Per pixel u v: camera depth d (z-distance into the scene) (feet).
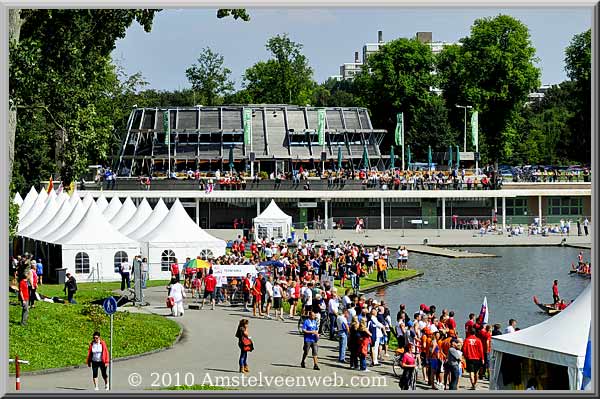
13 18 129.59
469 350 99.76
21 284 116.57
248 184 339.57
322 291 137.80
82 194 327.06
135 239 208.74
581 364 81.46
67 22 158.81
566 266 250.98
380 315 120.57
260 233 280.10
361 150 409.28
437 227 340.39
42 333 114.11
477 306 179.42
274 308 154.30
